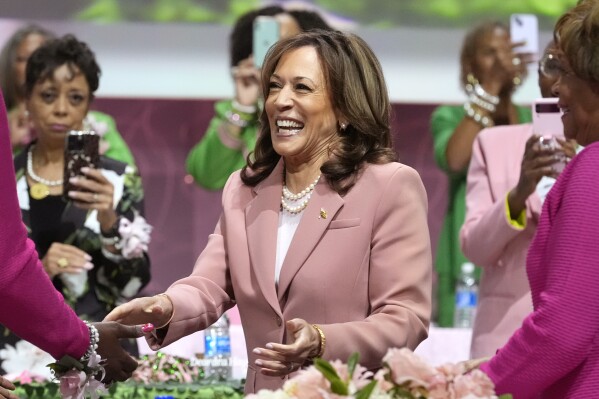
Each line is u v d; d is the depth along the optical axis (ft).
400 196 26.91
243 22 47.19
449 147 47.57
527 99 58.08
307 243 26.86
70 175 36.40
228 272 28.86
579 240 22.54
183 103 60.75
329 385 20.33
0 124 24.06
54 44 39.29
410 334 26.07
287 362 24.50
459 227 47.65
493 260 35.99
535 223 35.50
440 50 59.57
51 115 38.58
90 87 39.50
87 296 37.17
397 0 59.16
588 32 23.36
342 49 27.66
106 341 26.45
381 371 21.11
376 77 27.89
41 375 34.01
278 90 27.68
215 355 36.14
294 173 28.02
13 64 48.62
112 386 31.48
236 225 28.32
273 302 26.84
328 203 27.09
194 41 59.31
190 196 61.16
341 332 25.30
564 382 23.13
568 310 22.34
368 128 27.50
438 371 21.07
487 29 48.01
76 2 58.34
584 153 23.35
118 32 58.90
